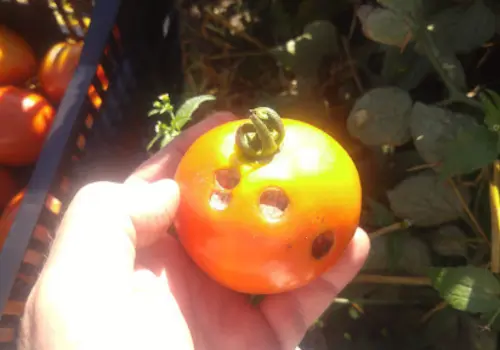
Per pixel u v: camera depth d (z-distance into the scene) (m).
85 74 0.30
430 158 0.26
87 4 0.38
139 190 0.21
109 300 0.19
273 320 0.26
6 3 0.38
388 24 0.27
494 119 0.24
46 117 0.35
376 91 0.27
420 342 0.30
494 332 0.28
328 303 0.26
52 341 0.18
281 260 0.18
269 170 0.18
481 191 0.28
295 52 0.33
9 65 0.37
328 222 0.18
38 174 0.29
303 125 0.19
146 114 0.36
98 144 0.32
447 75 0.27
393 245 0.29
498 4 0.29
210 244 0.19
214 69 0.38
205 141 0.19
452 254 0.29
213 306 0.25
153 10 0.36
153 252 0.23
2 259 0.27
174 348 0.20
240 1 0.38
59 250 0.20
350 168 0.19
